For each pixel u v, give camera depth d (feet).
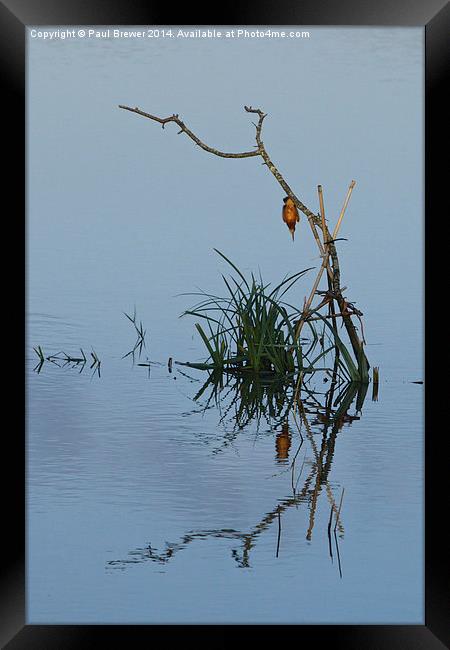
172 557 32.24
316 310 54.80
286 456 40.96
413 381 53.62
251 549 32.71
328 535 33.58
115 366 55.72
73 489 37.01
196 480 38.17
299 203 53.47
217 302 60.03
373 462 40.19
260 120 52.44
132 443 42.45
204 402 49.55
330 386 53.01
